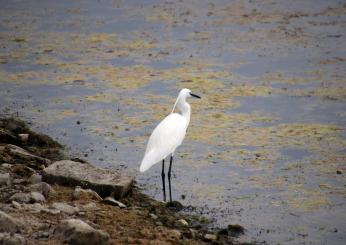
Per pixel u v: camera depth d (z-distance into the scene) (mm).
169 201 14297
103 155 17062
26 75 23422
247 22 29469
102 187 13898
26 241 10383
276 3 32625
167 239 11734
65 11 32375
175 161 16734
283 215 13898
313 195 14789
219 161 16656
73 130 18719
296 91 21406
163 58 24906
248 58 24750
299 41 26656
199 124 18953
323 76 22766
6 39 27953
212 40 27016
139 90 21703
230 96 21047
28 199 12539
